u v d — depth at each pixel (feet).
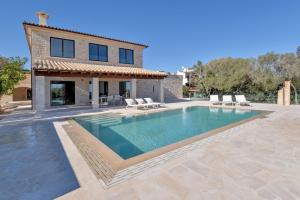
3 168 15.87
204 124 39.45
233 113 52.06
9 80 50.44
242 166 15.49
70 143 22.85
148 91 88.02
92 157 18.15
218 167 15.35
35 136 26.20
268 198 11.06
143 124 39.19
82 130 29.86
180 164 16.01
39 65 46.57
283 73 81.82
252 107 60.13
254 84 87.97
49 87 61.82
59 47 61.67
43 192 12.17
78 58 65.31
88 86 69.87
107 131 33.55
